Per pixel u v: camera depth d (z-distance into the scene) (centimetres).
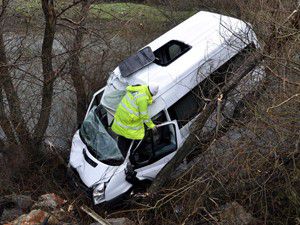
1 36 771
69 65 859
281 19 652
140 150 767
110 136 780
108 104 781
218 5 1026
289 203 636
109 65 960
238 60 804
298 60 651
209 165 664
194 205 648
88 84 949
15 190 820
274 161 632
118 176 748
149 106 739
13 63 791
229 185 665
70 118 966
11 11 889
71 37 896
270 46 641
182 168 770
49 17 735
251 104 675
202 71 782
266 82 653
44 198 750
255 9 725
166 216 704
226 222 637
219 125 675
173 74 768
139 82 756
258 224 646
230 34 814
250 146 633
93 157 776
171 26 1105
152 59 783
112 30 963
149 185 793
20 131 845
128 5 1141
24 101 883
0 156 845
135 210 689
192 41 829
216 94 746
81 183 775
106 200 750
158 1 1165
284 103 568
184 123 794
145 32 1048
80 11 870
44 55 786
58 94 955
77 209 757
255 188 643
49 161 898
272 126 598
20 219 678
